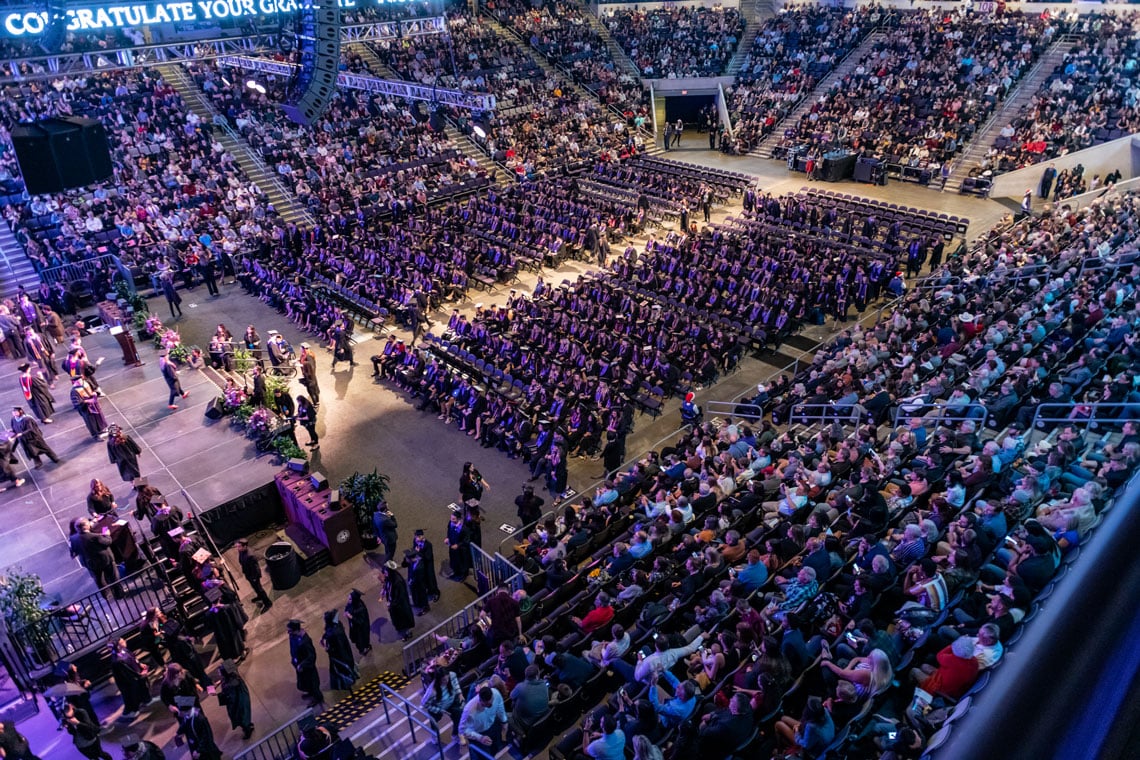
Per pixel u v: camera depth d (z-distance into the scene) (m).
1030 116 48.44
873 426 19.72
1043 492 15.23
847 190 48.16
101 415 24.16
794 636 12.54
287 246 39.69
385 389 29.03
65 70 31.95
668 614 14.56
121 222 38.59
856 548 15.42
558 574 16.72
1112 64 49.00
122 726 16.11
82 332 31.86
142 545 19.70
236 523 21.52
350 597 17.02
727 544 15.98
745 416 24.95
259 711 16.31
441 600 19.12
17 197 38.47
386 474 23.97
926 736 10.87
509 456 24.78
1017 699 1.08
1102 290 25.05
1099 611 1.15
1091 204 36.06
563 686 13.38
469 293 36.94
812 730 10.71
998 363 20.47
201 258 37.53
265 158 46.25
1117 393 17.72
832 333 31.36
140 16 22.17
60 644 17.20
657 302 32.94
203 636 18.52
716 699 12.41
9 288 35.28
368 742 15.04
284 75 40.19
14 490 21.97
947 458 17.31
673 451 21.66
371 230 42.25
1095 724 0.99
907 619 12.81
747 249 35.72
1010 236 33.38
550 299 33.06
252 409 24.75
